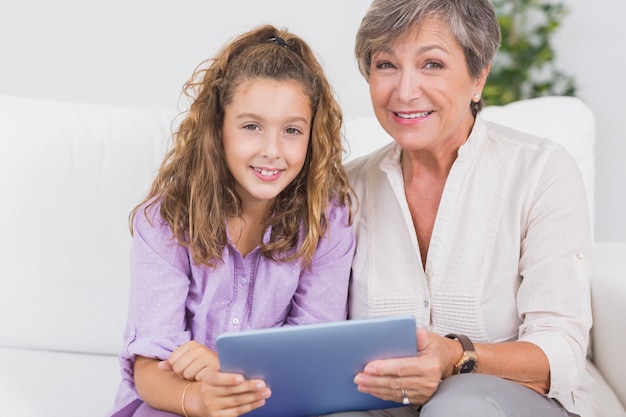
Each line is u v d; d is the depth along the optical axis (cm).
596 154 319
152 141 194
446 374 136
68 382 175
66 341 189
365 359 126
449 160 156
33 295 187
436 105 146
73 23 272
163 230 154
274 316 160
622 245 208
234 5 276
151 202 157
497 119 194
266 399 129
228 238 156
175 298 152
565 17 313
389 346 125
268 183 151
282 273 158
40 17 271
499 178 152
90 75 276
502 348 137
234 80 150
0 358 183
